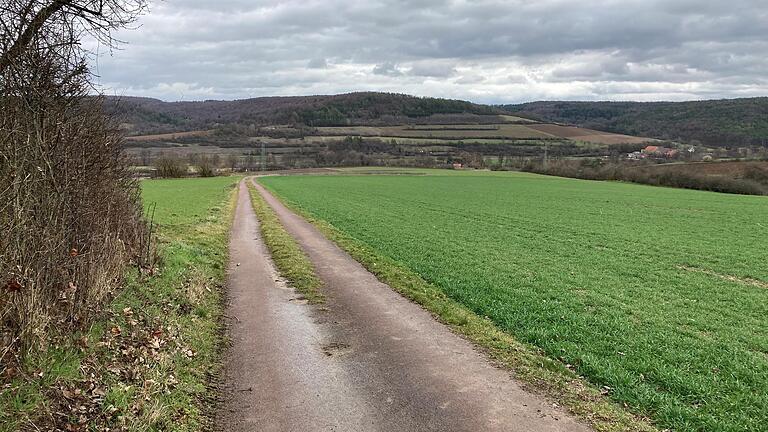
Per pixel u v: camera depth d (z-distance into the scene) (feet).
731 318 42.65
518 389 26.37
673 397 25.93
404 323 37.27
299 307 41.32
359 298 44.34
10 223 22.27
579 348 32.86
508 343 33.32
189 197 164.86
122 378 24.45
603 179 335.06
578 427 22.62
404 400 24.89
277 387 26.21
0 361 21.25
